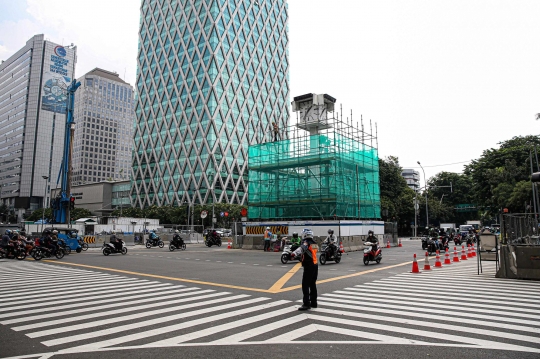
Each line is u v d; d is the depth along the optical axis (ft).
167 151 330.13
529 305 27.45
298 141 120.57
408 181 458.09
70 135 124.16
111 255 80.23
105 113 563.89
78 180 527.81
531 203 122.72
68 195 121.90
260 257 77.05
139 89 368.27
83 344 18.42
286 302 28.73
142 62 369.91
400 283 39.01
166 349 17.60
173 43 342.44
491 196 157.99
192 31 329.11
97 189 387.55
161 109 342.03
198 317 23.93
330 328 21.22
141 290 34.55
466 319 23.20
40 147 445.37
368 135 130.72
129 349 17.62
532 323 22.20
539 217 51.29
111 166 562.66
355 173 118.52
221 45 318.45
